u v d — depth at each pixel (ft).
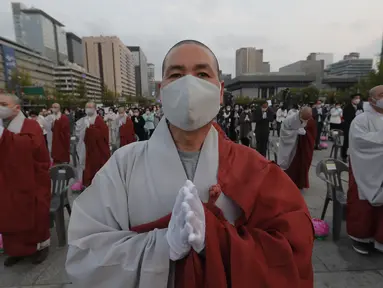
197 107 2.96
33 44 364.38
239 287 2.65
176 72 3.36
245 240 2.86
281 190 3.38
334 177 12.42
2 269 9.73
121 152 3.66
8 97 9.07
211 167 3.34
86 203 3.38
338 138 25.98
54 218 11.51
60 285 8.87
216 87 3.20
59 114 28.48
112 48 397.60
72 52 455.63
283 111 45.42
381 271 9.23
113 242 3.03
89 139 17.76
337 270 9.30
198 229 2.60
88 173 17.98
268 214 3.23
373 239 10.02
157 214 3.19
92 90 338.13
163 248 2.82
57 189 12.56
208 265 2.62
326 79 273.13
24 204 9.02
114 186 3.34
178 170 3.28
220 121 47.88
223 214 3.18
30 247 9.62
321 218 12.82
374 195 9.21
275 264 2.82
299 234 3.08
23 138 8.88
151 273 2.77
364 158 9.39
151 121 42.88
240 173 3.37
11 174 8.77
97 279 2.86
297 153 17.21
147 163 3.42
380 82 118.01
